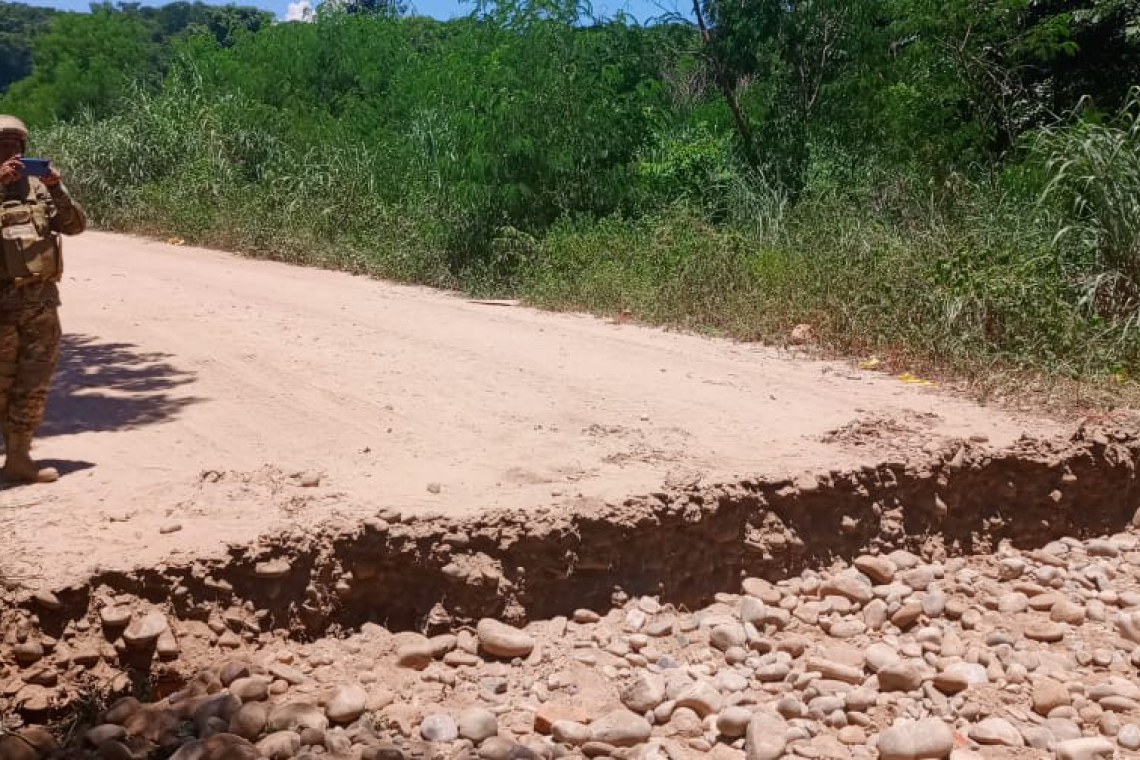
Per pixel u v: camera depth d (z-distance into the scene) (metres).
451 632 4.70
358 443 6.25
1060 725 4.26
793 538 5.47
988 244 9.65
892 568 5.48
